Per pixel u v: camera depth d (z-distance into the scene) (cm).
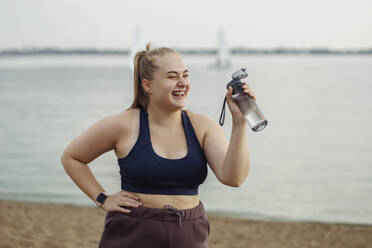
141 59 225
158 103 219
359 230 679
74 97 4166
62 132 2136
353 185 1115
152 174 216
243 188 1076
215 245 601
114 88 5362
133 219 218
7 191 1052
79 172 231
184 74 220
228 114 2716
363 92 4312
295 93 4338
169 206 216
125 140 224
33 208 769
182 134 223
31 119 2639
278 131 2117
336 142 1791
